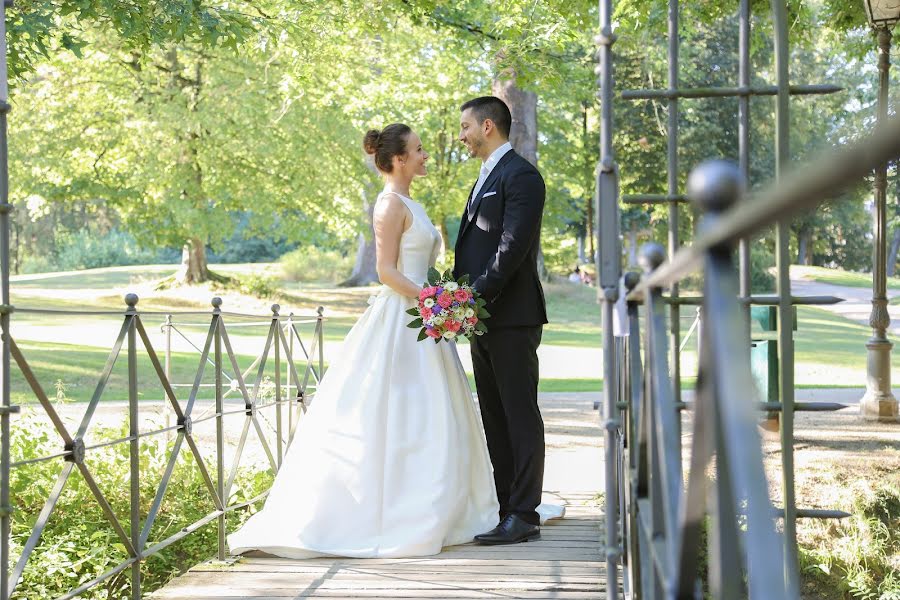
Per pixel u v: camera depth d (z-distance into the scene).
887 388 9.77
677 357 3.26
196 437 9.04
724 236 0.88
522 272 5.09
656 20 9.77
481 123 5.19
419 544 4.83
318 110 23.81
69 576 5.06
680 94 3.19
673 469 1.55
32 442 6.43
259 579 4.46
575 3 9.43
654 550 1.90
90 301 28.38
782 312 3.04
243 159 26.98
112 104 24.97
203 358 4.89
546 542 5.11
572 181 28.78
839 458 7.33
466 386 5.30
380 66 19.77
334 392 5.15
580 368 17.06
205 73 24.73
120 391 13.15
